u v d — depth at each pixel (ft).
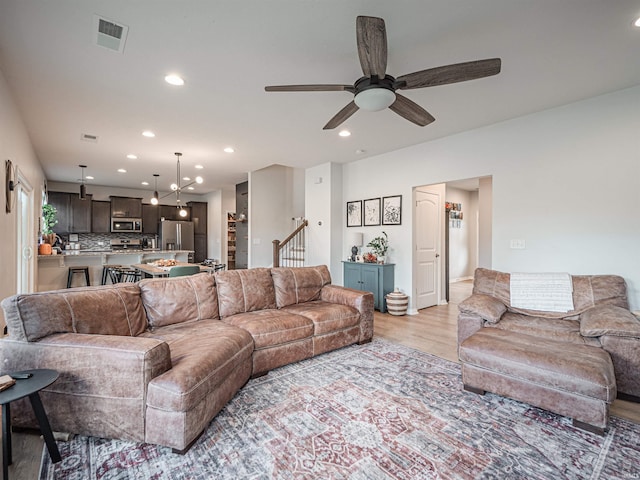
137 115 11.71
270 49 7.70
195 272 16.79
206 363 6.46
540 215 11.58
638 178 9.66
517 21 6.68
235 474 5.29
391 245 17.11
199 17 6.52
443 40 7.36
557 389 6.78
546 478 5.24
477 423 6.79
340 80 9.25
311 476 5.26
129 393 5.86
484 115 11.86
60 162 19.03
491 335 8.70
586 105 10.55
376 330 13.53
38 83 9.30
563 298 10.00
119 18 6.54
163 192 31.60
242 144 15.40
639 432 6.50
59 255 18.81
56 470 5.32
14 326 6.14
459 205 28.60
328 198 19.30
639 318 8.38
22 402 6.19
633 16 6.49
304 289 12.48
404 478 5.22
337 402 7.61
